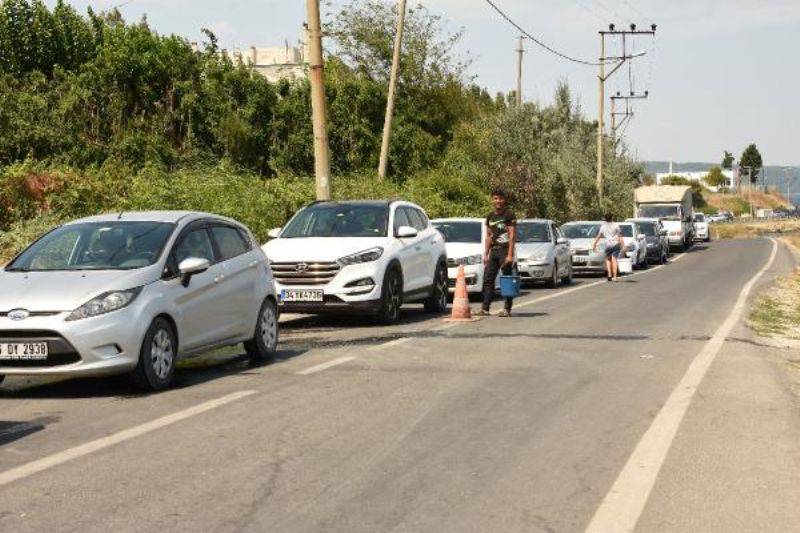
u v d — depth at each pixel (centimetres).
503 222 1939
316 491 673
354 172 4050
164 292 1134
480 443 817
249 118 3666
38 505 641
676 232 6131
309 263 1750
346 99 4334
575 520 609
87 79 3250
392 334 1627
